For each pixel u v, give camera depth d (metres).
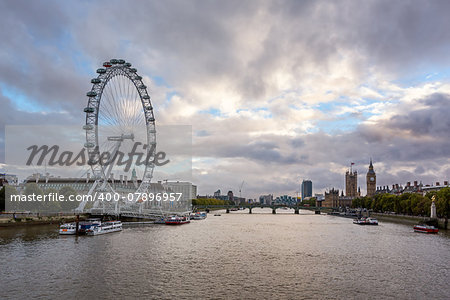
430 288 65.25
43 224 150.12
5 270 75.06
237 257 91.44
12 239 113.88
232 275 72.88
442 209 164.38
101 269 76.75
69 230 128.75
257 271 76.31
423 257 93.06
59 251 95.56
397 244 116.31
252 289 63.66
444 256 94.62
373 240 126.62
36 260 84.31
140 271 75.44
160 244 111.88
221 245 111.75
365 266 81.94
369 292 62.66
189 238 128.25
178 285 65.69
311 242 120.69
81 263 81.94
